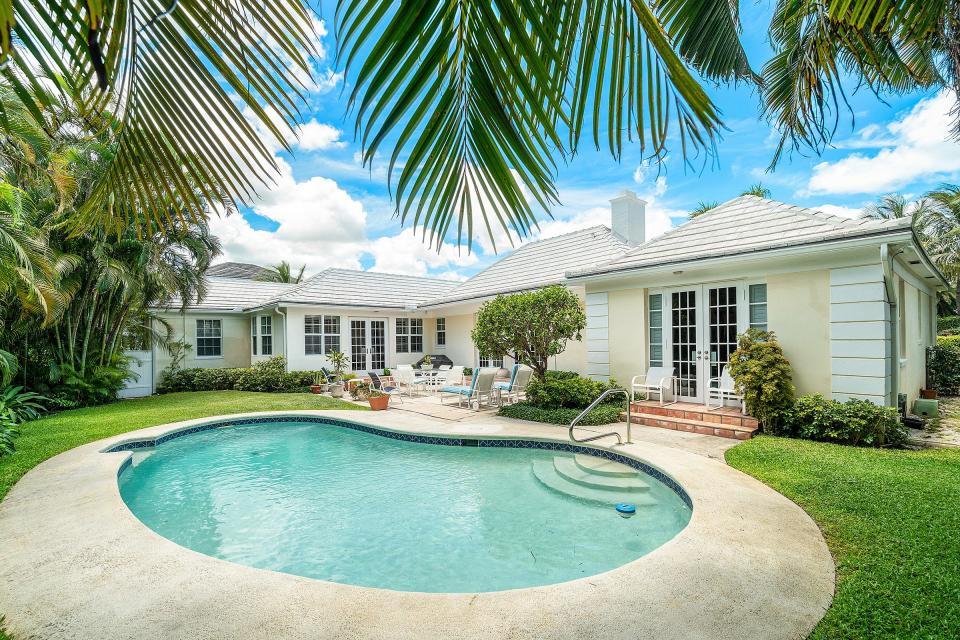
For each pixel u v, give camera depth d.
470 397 10.59
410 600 2.75
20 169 6.29
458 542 4.33
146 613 2.65
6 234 6.41
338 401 12.09
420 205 1.18
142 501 5.58
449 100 1.12
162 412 10.19
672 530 4.41
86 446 7.00
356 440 8.53
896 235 6.08
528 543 4.27
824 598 2.70
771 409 6.93
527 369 10.68
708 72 2.35
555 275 12.90
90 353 12.16
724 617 2.52
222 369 15.66
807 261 7.23
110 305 12.13
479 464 6.81
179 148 1.48
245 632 2.46
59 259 9.04
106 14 1.17
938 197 20.77
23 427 8.50
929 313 12.45
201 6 1.30
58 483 5.16
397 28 1.03
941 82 3.06
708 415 7.55
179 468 6.97
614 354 9.88
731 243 8.24
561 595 2.78
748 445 6.21
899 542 3.33
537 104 1.13
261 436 8.91
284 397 13.07
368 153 1.03
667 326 9.13
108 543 3.60
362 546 4.30
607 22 1.22
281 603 2.74
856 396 6.73
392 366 17.70
